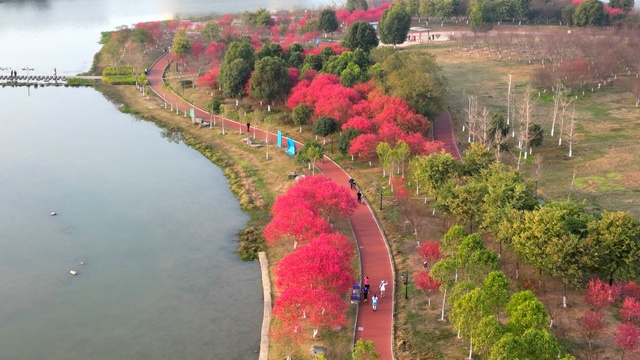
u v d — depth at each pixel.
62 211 129.38
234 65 183.38
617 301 91.50
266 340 90.06
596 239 89.81
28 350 89.69
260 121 174.88
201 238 120.12
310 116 162.12
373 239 112.62
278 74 177.62
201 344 90.81
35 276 107.38
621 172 133.50
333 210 110.44
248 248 115.81
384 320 90.56
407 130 144.38
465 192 104.75
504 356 69.19
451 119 171.38
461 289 82.12
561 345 80.69
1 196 134.88
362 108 151.38
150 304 100.31
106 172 148.50
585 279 93.25
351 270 93.50
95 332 93.62
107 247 116.50
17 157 155.50
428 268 100.88
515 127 161.38
